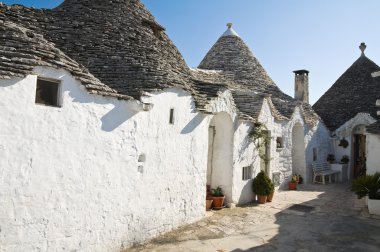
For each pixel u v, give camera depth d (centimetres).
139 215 680
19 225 475
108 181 608
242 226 844
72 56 790
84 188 565
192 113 843
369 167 1099
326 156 1833
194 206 860
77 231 554
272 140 1338
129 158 653
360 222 906
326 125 1927
